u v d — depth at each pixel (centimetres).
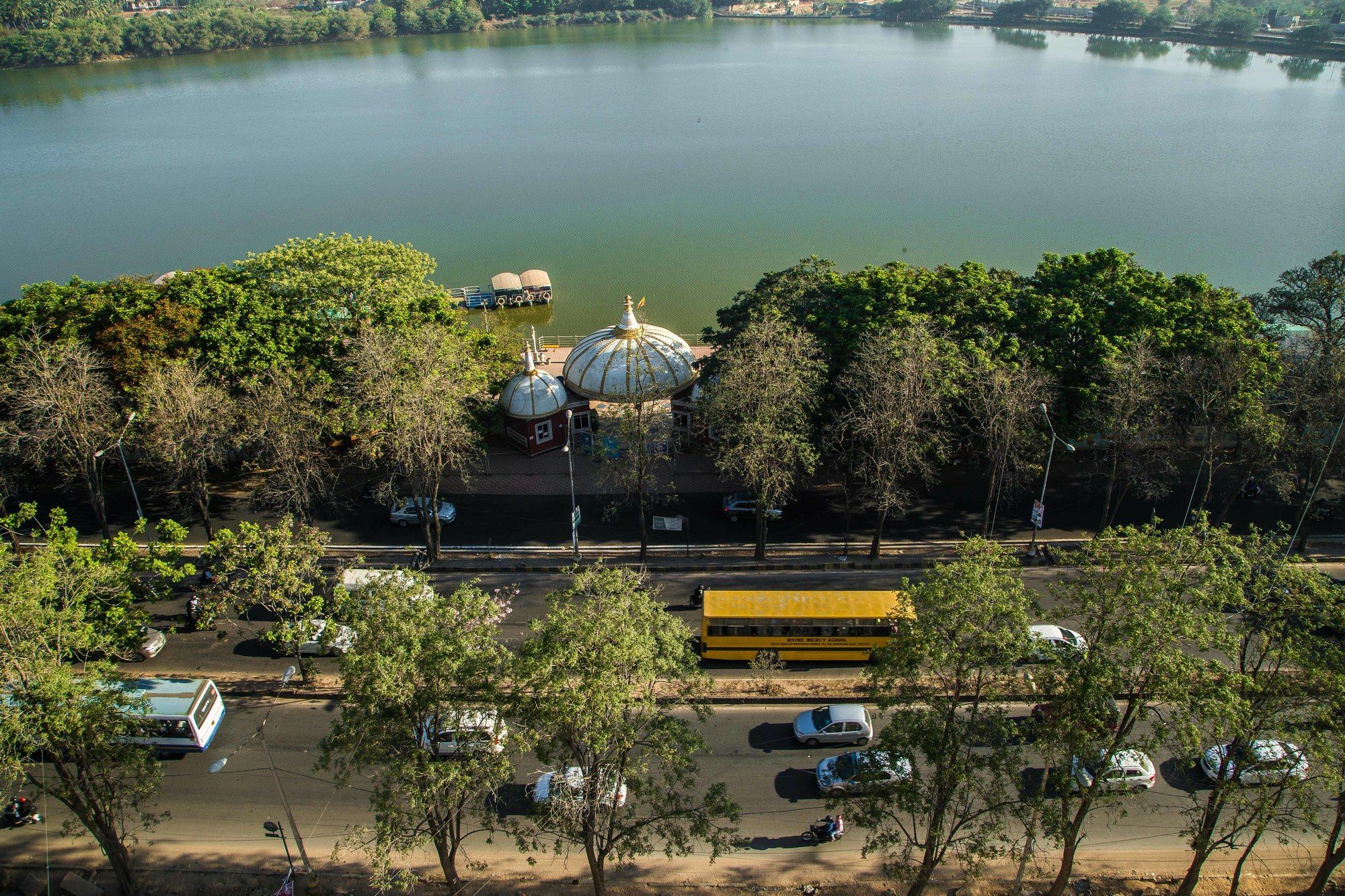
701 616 6419
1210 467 7044
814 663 5984
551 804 3844
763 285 8812
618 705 3597
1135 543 3984
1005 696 4184
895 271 8269
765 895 4497
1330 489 7938
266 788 5156
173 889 4572
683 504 8106
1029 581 6706
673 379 8931
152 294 8100
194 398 6619
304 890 4553
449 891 4450
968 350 7275
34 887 4594
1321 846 4741
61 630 4397
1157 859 4641
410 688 3694
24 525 7600
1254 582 4212
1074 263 8081
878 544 7038
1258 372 7100
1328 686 3688
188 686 5416
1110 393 7125
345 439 8731
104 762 4291
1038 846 4722
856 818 4075
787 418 6988
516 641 6178
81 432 6750
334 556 7325
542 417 8788
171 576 5628
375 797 3816
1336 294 8094
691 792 5038
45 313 7919
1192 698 3666
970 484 8219
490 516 7931
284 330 8031
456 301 12812
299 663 5841
